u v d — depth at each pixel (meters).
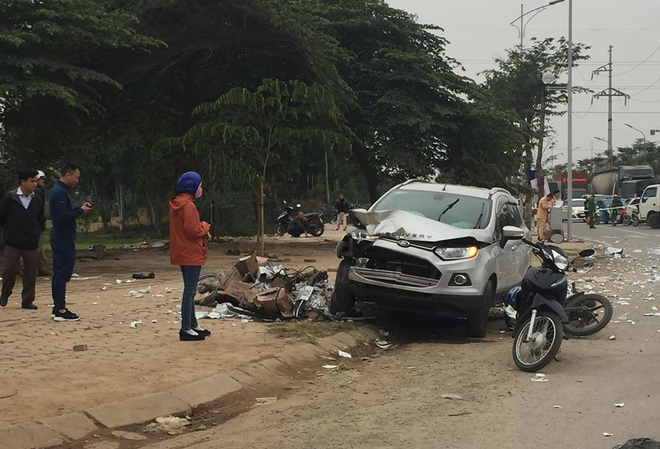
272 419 5.91
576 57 34.31
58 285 9.17
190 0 19.73
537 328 7.94
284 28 20.69
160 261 18.47
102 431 5.45
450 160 25.84
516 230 9.03
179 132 25.47
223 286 10.68
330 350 8.50
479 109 24.47
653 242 27.45
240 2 19.84
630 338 9.46
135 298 11.37
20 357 7.18
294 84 17.62
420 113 23.69
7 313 9.73
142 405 5.90
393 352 8.91
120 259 19.09
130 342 8.08
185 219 8.05
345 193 63.97
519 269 11.26
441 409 6.16
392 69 24.80
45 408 5.59
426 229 9.54
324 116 19.73
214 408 6.26
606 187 55.38
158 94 24.75
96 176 45.28
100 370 6.80
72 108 17.48
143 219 51.75
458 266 9.24
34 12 15.46
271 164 18.83
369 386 7.05
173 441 5.35
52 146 18.08
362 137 24.86
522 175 34.47
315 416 5.98
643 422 5.70
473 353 8.72
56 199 9.07
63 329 8.66
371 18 25.03
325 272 11.49
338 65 24.19
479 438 5.32
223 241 26.84
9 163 17.64
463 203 10.55
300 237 31.11
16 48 15.62
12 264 10.00
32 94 14.79
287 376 7.39
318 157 28.23
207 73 24.62
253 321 9.73
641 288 14.30
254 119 17.66
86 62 19.55
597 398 6.47
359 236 9.80
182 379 6.61
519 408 6.16
